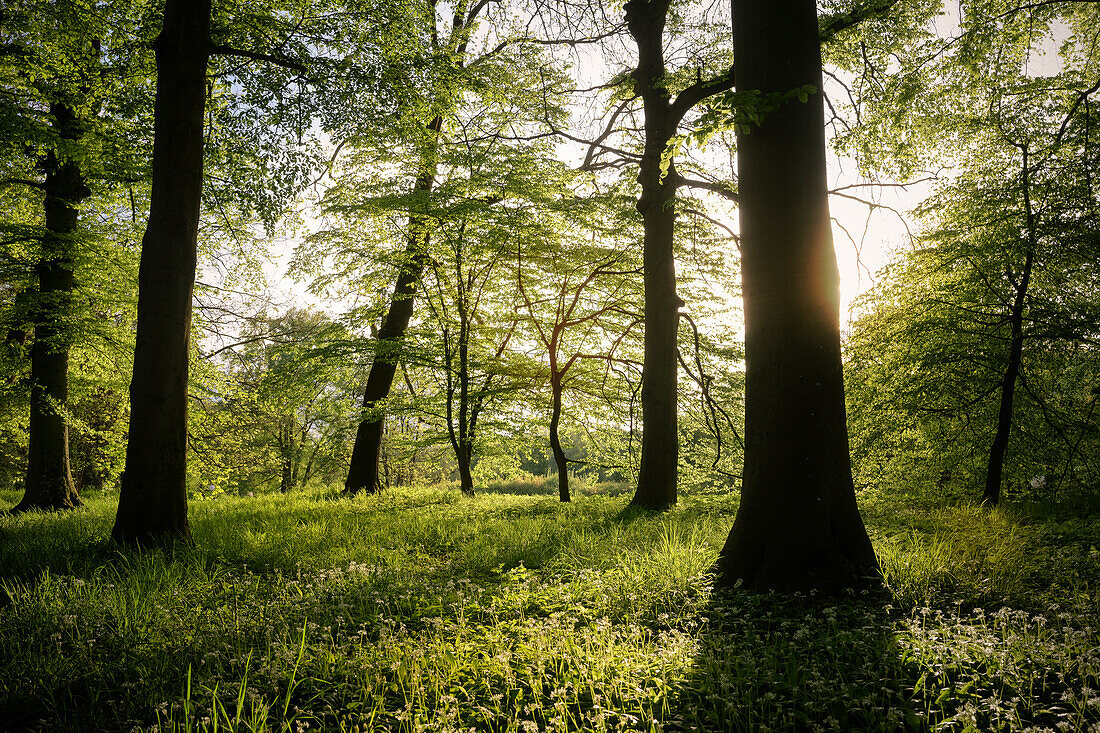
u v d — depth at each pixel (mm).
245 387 22047
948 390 12453
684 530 8117
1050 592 4828
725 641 4145
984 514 8922
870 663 3541
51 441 14273
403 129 11703
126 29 11789
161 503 7941
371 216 14344
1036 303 11531
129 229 15570
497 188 13516
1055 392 12844
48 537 8297
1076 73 11180
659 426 12281
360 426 17547
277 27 10719
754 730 3113
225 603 5137
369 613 4961
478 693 3590
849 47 12719
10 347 14641
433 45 12367
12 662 3695
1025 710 3154
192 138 8406
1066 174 10969
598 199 13930
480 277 15492
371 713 3223
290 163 11039
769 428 5680
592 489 30953
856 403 14352
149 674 3734
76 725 3221
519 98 16047
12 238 13555
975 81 11727
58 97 12680
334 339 15828
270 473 34500
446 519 9648
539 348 17281
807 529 5445
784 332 5707
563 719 3100
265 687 3646
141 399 7992
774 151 5859
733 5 6309
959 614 4656
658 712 3295
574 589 5441
